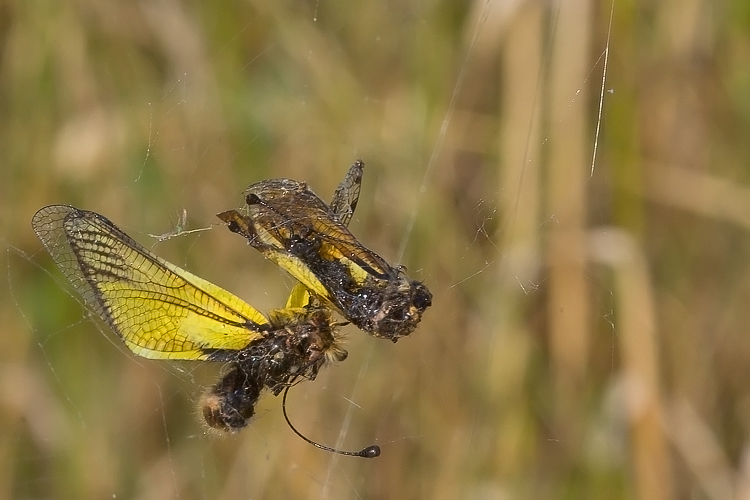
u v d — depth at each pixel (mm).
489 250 622
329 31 630
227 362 577
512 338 620
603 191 621
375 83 629
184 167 625
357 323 568
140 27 624
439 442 623
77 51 624
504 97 619
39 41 624
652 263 631
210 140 625
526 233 618
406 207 624
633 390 619
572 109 614
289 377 578
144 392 633
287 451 628
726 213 627
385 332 568
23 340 630
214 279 625
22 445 630
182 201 625
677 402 629
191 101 624
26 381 630
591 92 615
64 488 629
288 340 577
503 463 621
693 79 628
